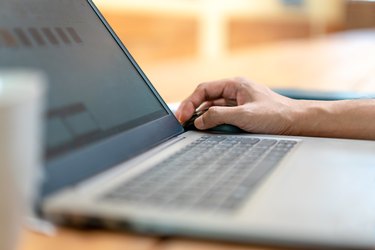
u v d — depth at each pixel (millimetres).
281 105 656
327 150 533
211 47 4078
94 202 344
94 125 469
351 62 2342
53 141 401
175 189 377
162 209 335
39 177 321
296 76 1768
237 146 542
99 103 507
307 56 2770
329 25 6109
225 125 631
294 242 305
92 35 589
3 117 246
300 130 635
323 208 346
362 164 471
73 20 574
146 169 435
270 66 2238
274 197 365
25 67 435
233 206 343
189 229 319
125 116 533
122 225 329
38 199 335
